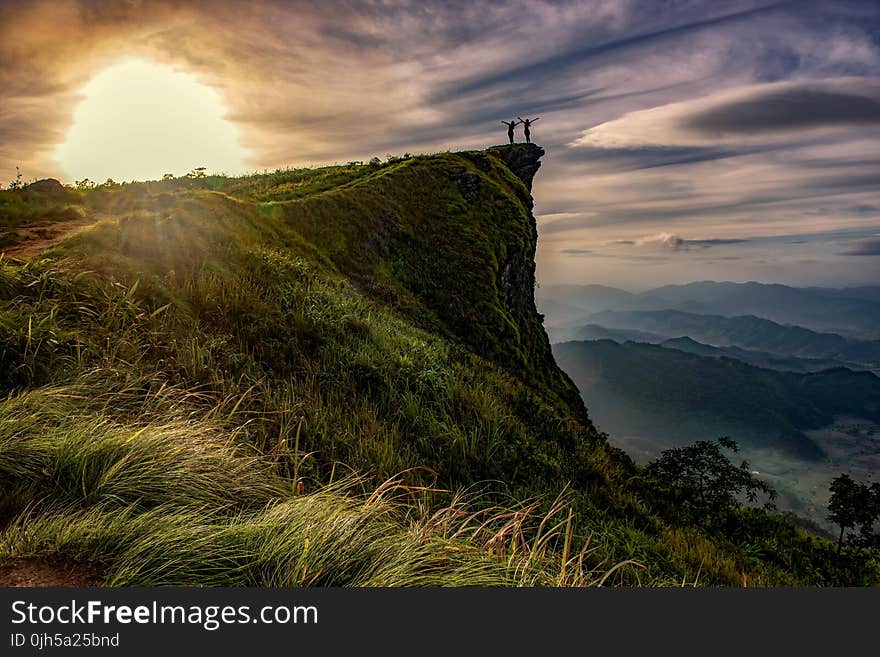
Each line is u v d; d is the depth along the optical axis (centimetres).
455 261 3206
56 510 332
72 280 770
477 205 3991
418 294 2723
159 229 1158
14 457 368
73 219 1661
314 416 727
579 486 1003
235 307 961
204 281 982
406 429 862
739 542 1441
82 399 500
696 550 994
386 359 1083
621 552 762
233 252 1231
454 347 1838
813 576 1388
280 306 1084
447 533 441
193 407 603
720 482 1838
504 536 461
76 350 600
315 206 2558
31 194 1919
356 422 782
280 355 895
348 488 565
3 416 410
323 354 980
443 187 3950
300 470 581
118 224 1126
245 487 428
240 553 314
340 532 346
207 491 395
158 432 436
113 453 386
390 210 3141
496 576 350
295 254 1797
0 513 326
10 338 536
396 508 514
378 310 1781
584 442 1391
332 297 1336
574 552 671
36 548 293
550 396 2855
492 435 984
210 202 1752
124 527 314
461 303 2884
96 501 352
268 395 721
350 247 2530
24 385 508
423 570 337
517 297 3781
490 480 794
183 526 318
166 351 716
